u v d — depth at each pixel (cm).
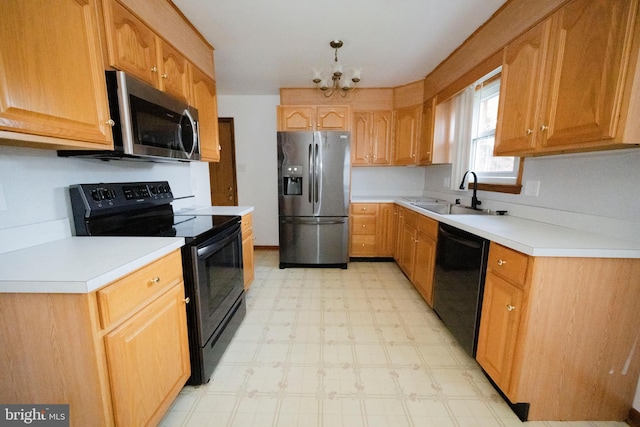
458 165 278
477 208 247
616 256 115
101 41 121
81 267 90
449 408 137
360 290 277
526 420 130
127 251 108
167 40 169
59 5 99
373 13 189
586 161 149
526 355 124
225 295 180
